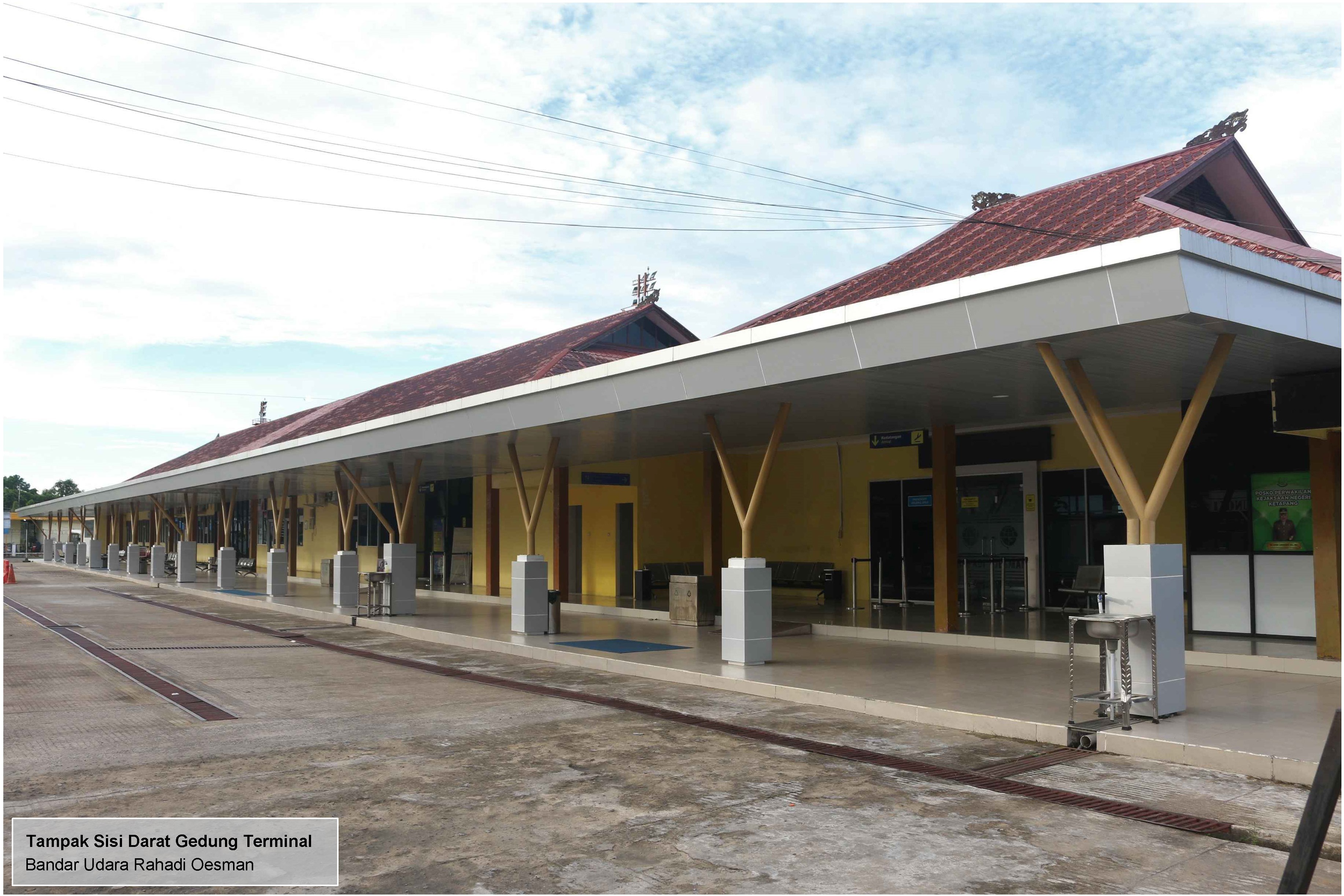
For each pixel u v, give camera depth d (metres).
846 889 5.17
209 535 52.72
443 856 5.70
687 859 5.63
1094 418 9.30
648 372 13.00
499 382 29.67
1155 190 16.50
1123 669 8.49
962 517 20.45
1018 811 6.59
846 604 21.81
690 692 11.71
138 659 14.95
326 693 11.74
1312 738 8.09
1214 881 5.29
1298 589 13.34
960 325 9.21
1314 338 9.02
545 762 8.05
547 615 17.27
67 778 7.56
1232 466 13.96
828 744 8.73
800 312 19.25
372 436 20.08
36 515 65.38
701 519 26.02
